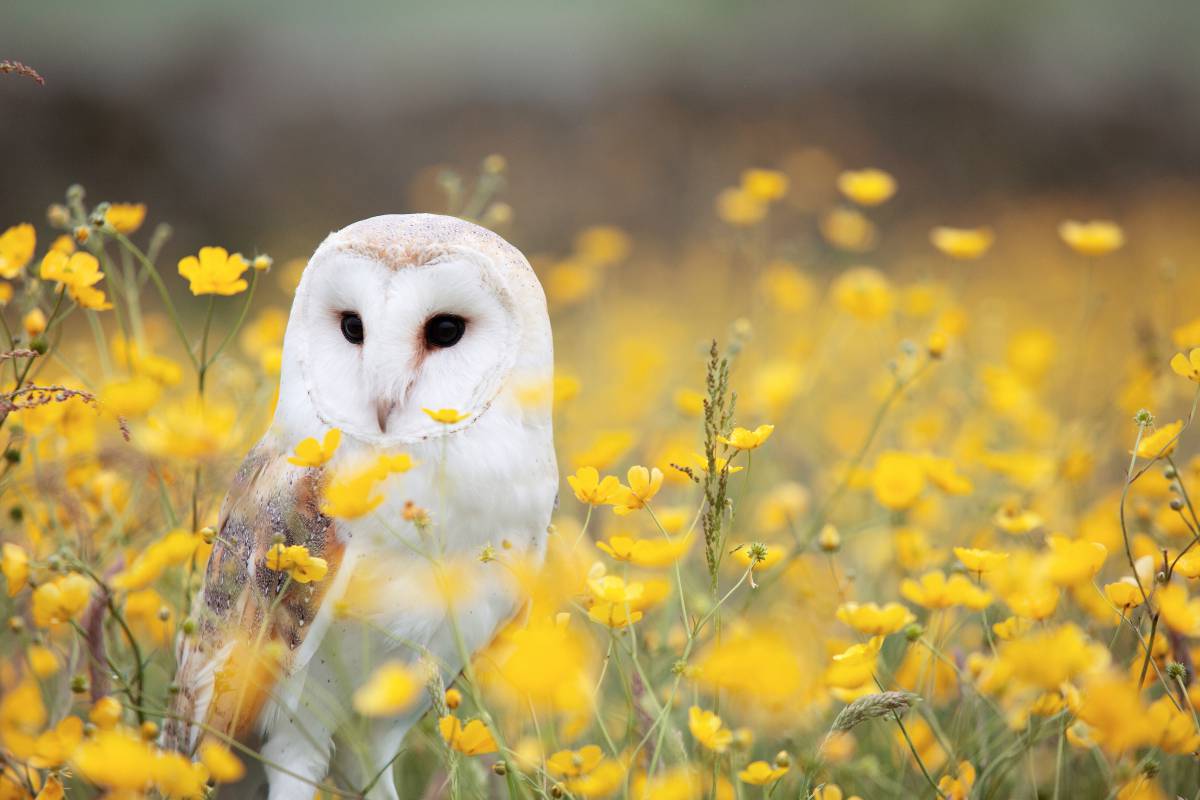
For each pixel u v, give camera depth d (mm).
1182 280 6941
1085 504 4145
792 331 5348
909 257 9133
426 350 3873
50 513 3922
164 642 3920
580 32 12938
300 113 11484
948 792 3838
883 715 3791
